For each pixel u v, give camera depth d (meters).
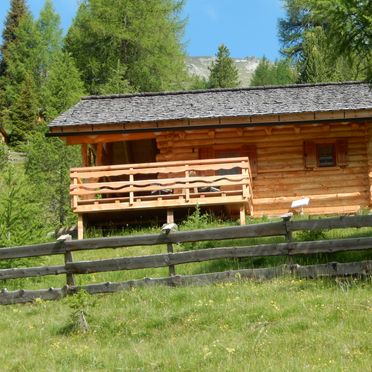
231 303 10.26
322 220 11.69
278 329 9.00
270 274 11.53
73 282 12.05
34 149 24.83
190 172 20.69
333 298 9.95
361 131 20.77
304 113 19.70
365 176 20.66
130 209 18.34
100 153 21.02
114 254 15.58
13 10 78.38
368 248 11.47
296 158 20.78
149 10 48.47
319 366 7.55
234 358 8.10
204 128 19.92
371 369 7.36
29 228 14.95
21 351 9.35
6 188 15.20
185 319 9.87
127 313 10.45
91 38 48.75
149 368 8.10
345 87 22.45
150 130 19.95
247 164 18.45
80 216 18.36
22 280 13.58
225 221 19.02
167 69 49.62
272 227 11.79
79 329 9.98
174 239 11.96
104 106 21.94
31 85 56.66
